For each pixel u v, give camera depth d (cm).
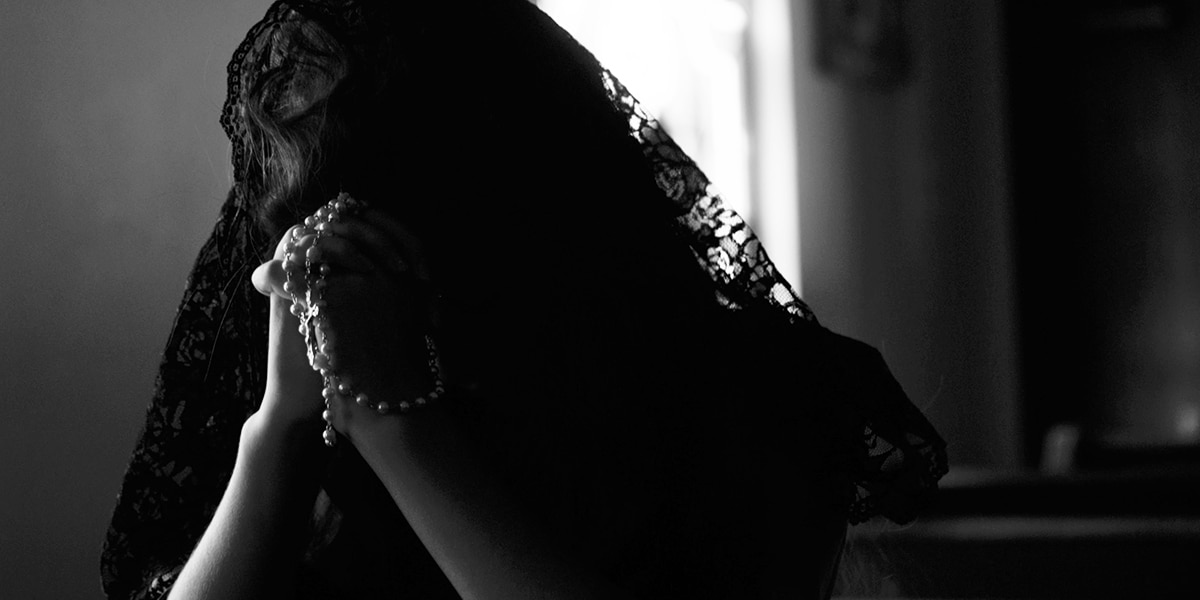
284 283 77
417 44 82
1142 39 569
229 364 93
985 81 574
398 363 74
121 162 180
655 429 83
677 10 444
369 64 81
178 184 189
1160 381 563
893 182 569
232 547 77
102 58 177
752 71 495
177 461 93
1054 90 577
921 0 579
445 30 83
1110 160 572
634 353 84
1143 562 255
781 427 85
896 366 552
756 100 495
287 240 77
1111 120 572
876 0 555
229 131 86
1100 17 568
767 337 89
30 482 164
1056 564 258
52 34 171
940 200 575
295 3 83
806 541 83
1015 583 258
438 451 72
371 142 81
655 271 87
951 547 258
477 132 83
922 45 579
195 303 94
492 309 84
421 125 82
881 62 558
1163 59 567
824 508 85
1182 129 564
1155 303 568
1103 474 337
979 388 570
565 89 87
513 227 84
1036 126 577
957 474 367
